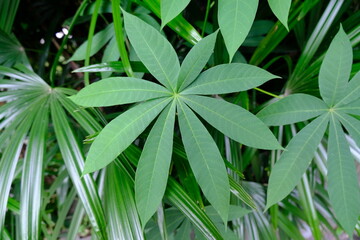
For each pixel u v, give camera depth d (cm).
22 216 45
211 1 66
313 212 61
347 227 35
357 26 52
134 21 33
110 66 45
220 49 54
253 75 33
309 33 68
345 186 36
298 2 50
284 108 37
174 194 44
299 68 57
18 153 48
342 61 34
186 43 64
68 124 50
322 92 36
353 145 55
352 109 36
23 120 51
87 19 76
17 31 97
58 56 57
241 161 61
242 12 30
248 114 33
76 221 60
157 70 34
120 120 33
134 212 45
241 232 66
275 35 53
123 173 47
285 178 36
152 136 34
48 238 70
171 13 31
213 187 34
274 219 64
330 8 54
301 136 36
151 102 34
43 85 58
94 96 32
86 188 45
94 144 32
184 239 62
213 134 58
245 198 42
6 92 55
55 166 110
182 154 45
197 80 35
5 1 70
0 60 69
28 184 46
